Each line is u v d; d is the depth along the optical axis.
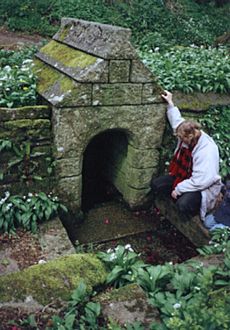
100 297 2.87
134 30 10.30
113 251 3.84
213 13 12.66
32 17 10.76
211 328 2.12
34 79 4.69
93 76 4.05
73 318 2.58
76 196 4.60
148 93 4.41
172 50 7.14
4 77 4.60
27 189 4.30
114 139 5.24
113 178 5.53
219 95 5.26
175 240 4.64
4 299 2.80
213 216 4.17
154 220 4.97
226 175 4.87
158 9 11.50
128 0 11.60
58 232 4.12
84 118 4.23
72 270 3.12
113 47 4.04
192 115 4.95
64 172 4.40
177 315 2.32
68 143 4.27
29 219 4.12
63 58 4.62
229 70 5.71
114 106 4.32
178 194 4.26
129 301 2.76
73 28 4.96
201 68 5.55
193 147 4.11
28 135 4.14
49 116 4.21
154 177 4.94
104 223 4.85
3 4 10.89
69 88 4.07
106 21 10.62
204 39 10.24
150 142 4.71
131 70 4.21
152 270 3.04
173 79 5.12
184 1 12.71
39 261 3.60
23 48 7.85
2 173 4.13
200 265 3.02
